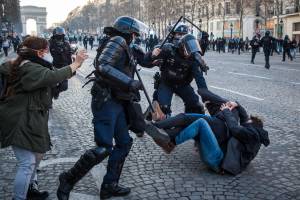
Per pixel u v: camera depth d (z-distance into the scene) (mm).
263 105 10281
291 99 11195
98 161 4230
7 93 3959
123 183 5082
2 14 63562
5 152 6445
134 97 4398
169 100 6770
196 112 6801
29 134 3910
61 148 6656
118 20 4379
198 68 6426
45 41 4035
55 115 9273
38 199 4562
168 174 5379
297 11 55031
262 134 5445
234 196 4684
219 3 73250
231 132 5348
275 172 5434
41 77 3807
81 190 4863
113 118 4293
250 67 22016
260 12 65062
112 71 4113
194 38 6492
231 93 12320
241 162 5316
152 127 5160
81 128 8031
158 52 5594
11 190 4891
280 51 41406
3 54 37500
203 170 5516
